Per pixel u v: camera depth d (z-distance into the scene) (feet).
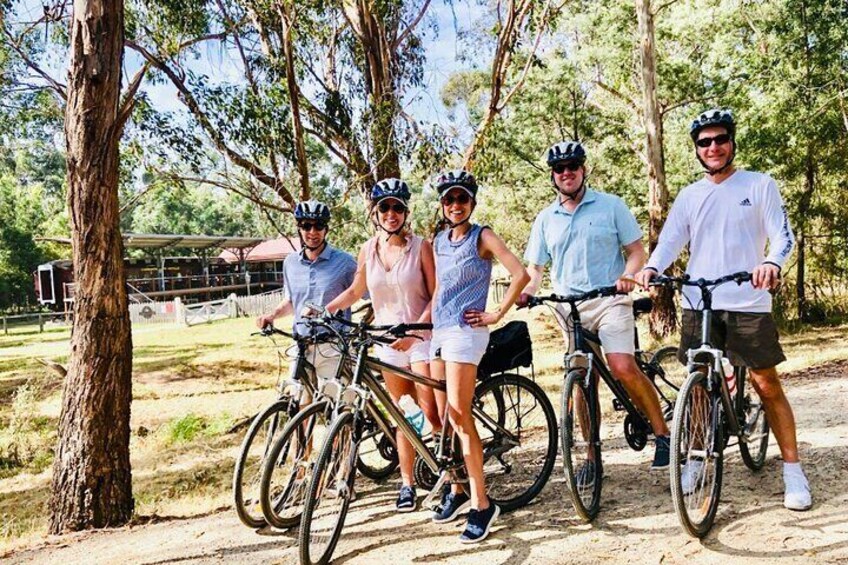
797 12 53.16
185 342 78.74
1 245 145.59
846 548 10.64
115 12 19.21
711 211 12.46
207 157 35.81
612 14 59.16
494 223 70.28
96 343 19.27
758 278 11.07
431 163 38.83
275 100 34.88
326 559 12.01
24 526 23.39
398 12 39.52
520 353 14.01
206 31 34.99
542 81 60.70
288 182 38.42
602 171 67.36
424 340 13.96
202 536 14.69
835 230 57.88
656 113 51.65
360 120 38.32
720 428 12.09
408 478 14.56
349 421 12.33
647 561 11.00
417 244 13.98
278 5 33.50
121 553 14.58
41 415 43.60
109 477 19.25
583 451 13.01
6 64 33.58
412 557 12.06
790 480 12.39
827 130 53.67
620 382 14.64
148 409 44.14
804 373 29.45
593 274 13.71
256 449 20.58
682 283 12.00
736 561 10.68
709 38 59.52
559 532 12.44
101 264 19.38
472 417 12.69
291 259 16.92
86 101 19.02
